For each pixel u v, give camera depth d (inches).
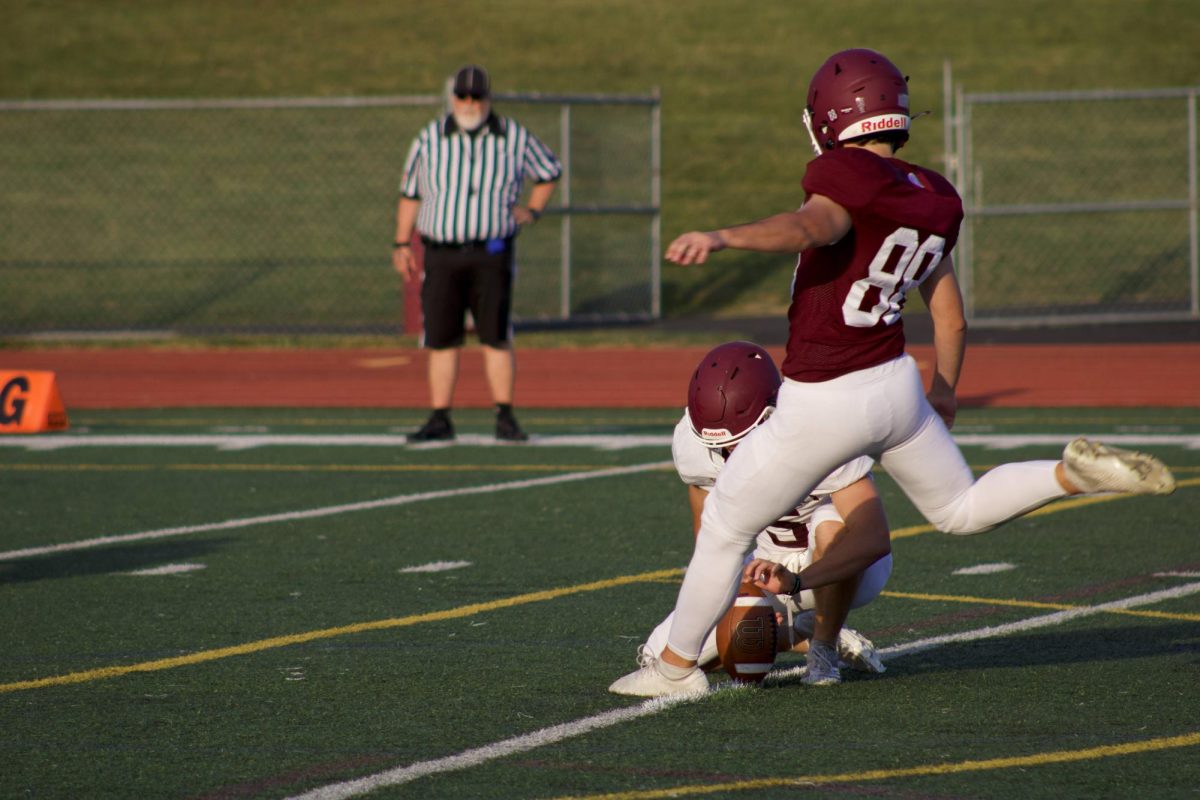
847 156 507.8
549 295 2527.1
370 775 500.4
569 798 475.8
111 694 607.5
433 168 1316.4
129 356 1993.1
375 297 2581.2
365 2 4552.2
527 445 1358.3
